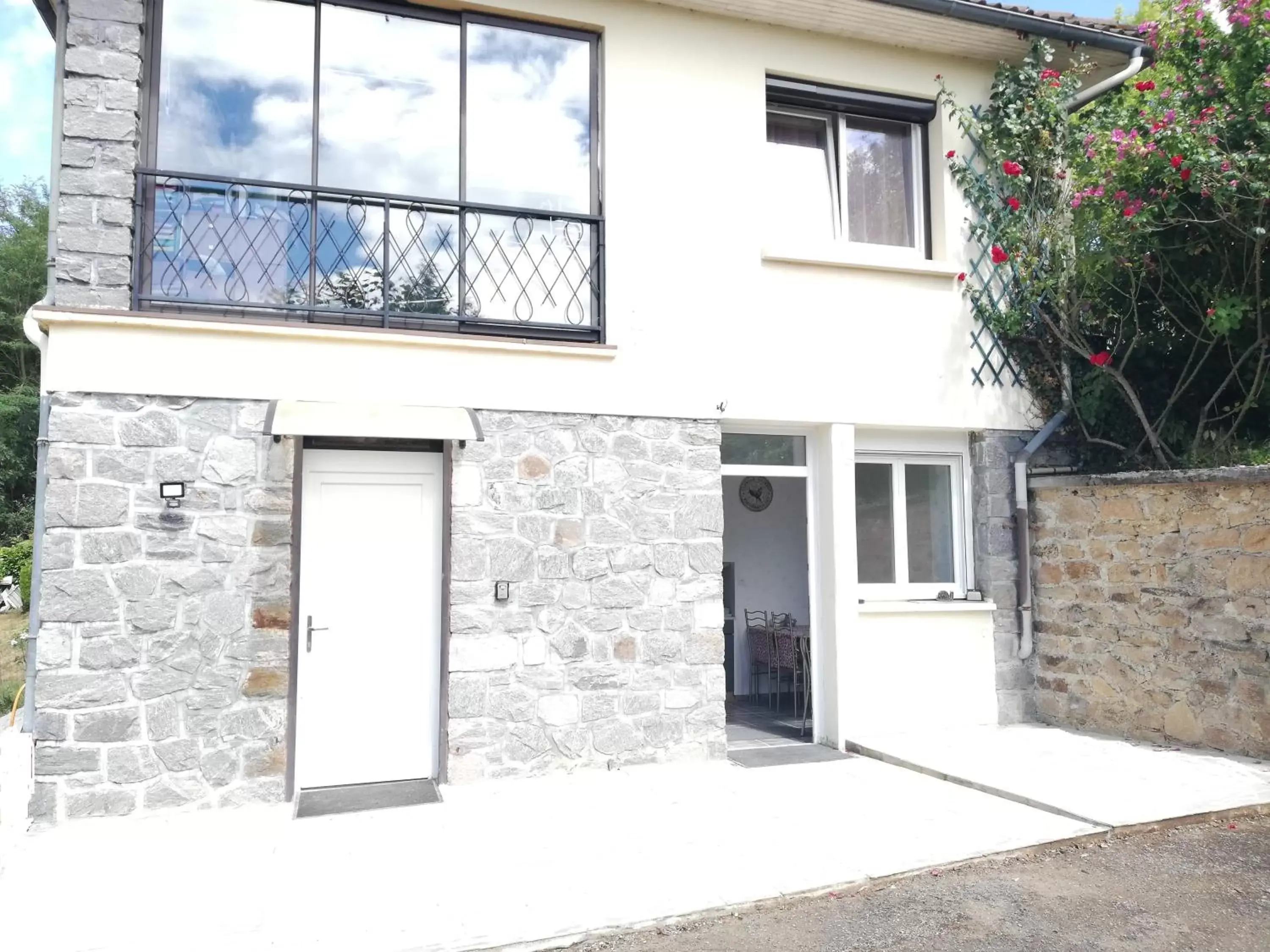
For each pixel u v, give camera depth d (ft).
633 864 16.22
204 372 19.86
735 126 25.22
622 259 23.71
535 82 23.56
